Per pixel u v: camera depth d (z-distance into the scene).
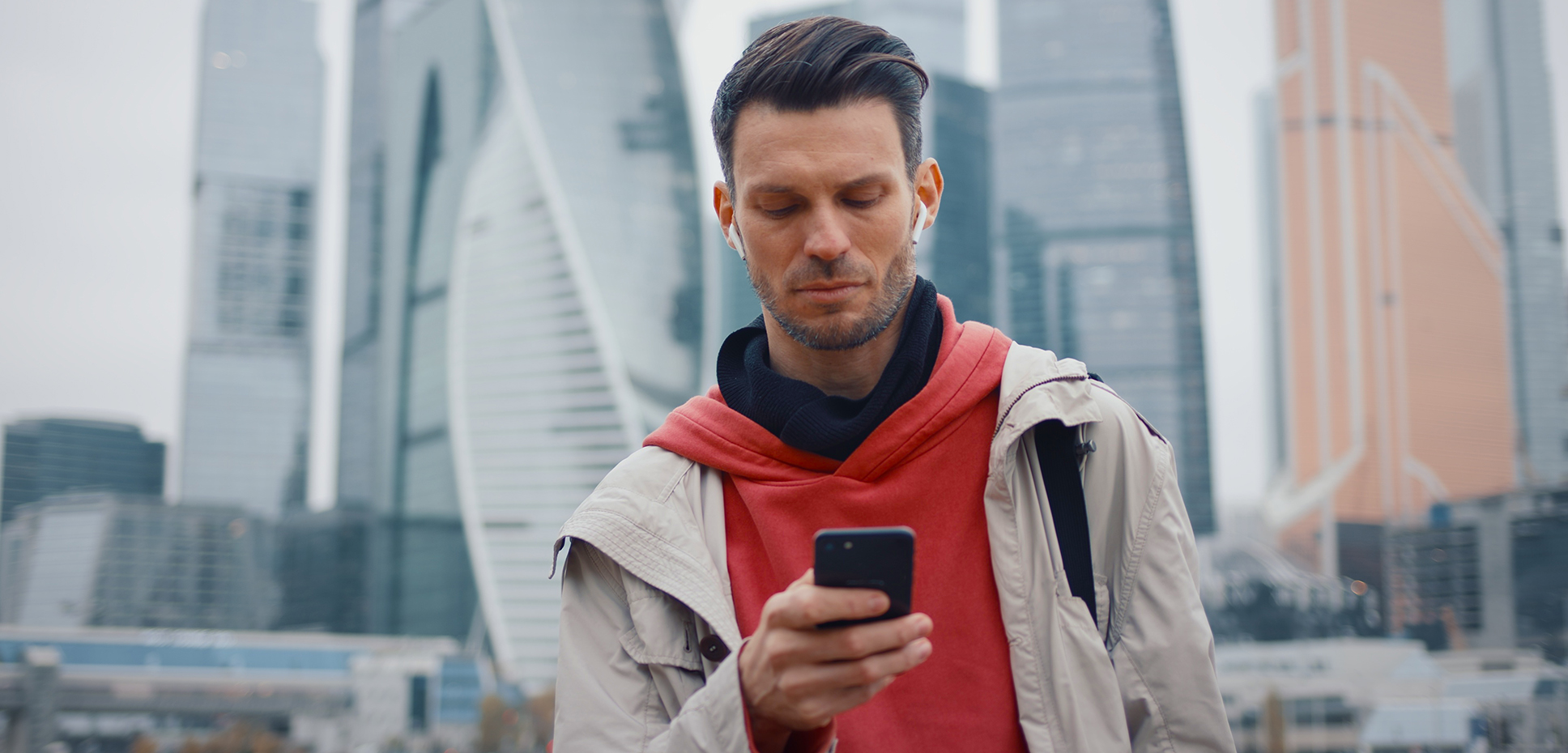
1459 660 69.25
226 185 117.25
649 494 1.11
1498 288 98.19
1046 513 1.04
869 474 1.06
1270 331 121.44
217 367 113.75
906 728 1.00
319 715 81.06
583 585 1.11
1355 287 98.38
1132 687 1.00
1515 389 96.44
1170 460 1.07
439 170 106.19
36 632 76.75
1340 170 99.88
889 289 1.04
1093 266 113.06
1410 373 96.38
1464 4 102.00
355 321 107.38
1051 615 1.00
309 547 103.69
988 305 115.12
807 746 0.86
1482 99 100.19
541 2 103.25
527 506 95.38
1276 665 69.50
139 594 100.31
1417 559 88.75
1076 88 116.75
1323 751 64.69
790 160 0.98
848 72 0.97
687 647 1.05
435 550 97.38
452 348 100.00
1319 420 97.38
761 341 1.22
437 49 108.25
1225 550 100.69
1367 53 100.62
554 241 98.81
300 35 121.50
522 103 101.19
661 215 100.62
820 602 0.75
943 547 1.04
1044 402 1.03
